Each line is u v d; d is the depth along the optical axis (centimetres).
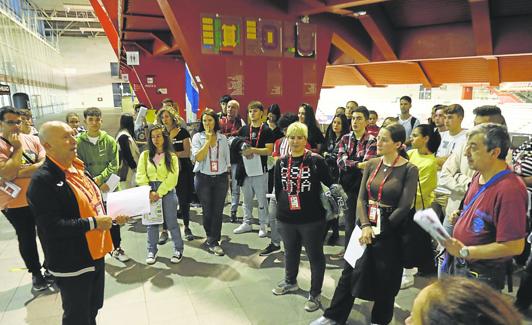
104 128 1666
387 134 220
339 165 336
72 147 180
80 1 2053
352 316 266
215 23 530
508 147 162
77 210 183
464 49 646
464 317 59
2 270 349
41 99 1961
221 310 275
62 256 180
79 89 3008
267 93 583
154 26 966
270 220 372
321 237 268
